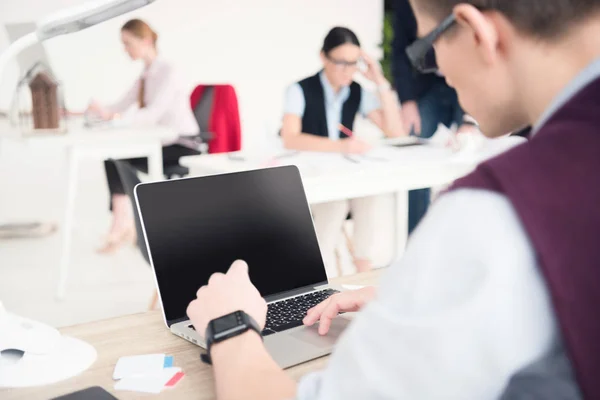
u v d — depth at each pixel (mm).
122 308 2947
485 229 386
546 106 451
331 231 2949
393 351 405
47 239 4066
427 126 3895
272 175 1154
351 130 3500
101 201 4910
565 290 375
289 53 5645
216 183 1073
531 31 435
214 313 698
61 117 3102
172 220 996
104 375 772
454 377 386
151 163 3131
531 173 395
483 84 483
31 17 4727
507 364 386
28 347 796
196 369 791
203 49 5312
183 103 3922
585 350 381
